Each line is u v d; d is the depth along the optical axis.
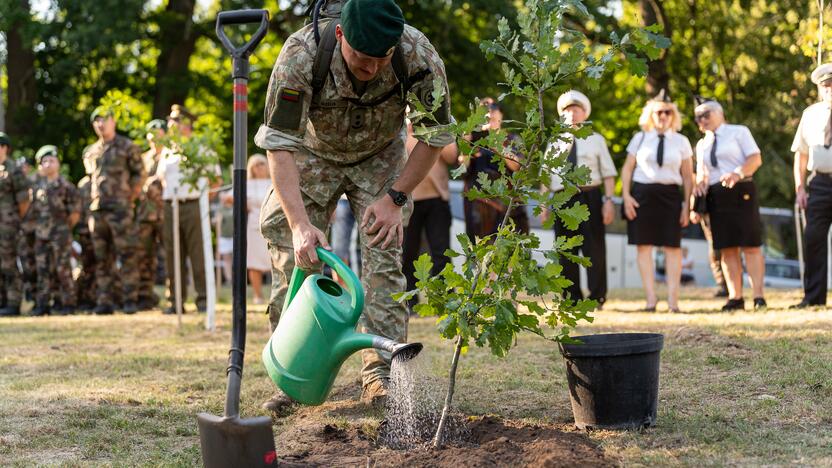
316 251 3.71
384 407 4.34
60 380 5.50
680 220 8.59
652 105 8.57
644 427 3.81
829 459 3.26
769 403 4.18
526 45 3.48
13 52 22.81
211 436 3.04
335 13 3.97
